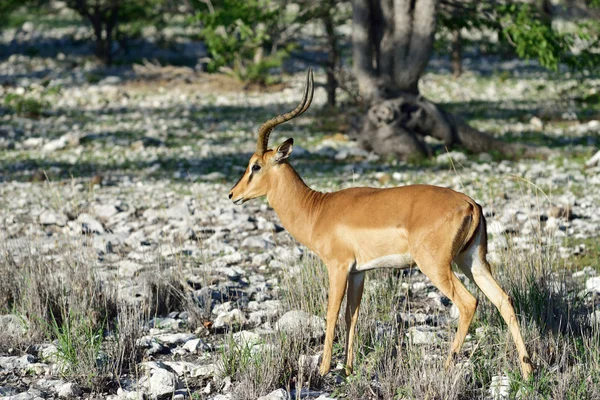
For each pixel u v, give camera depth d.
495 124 29.33
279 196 9.74
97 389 9.10
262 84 39.16
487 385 8.78
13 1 46.75
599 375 8.47
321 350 10.16
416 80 24.05
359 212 9.01
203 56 50.06
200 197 19.75
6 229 16.33
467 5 25.34
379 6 24.11
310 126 29.34
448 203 8.53
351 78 31.88
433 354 9.43
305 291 11.61
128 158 24.95
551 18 25.47
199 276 13.40
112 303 11.56
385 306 11.21
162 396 8.88
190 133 28.77
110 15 46.25
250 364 9.20
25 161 24.77
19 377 9.50
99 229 16.77
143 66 43.41
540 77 42.19
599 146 24.84
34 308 11.08
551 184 19.75
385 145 23.88
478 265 8.77
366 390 8.71
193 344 10.26
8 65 46.28
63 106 34.91
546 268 11.21
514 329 8.57
